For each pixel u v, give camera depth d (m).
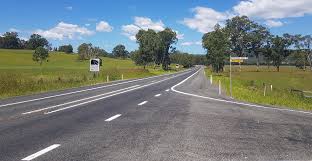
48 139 9.72
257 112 16.73
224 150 8.65
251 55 144.12
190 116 14.76
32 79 36.78
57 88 34.34
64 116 14.35
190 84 43.62
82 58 177.62
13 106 18.12
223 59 94.69
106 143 9.26
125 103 20.12
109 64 159.88
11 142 9.27
